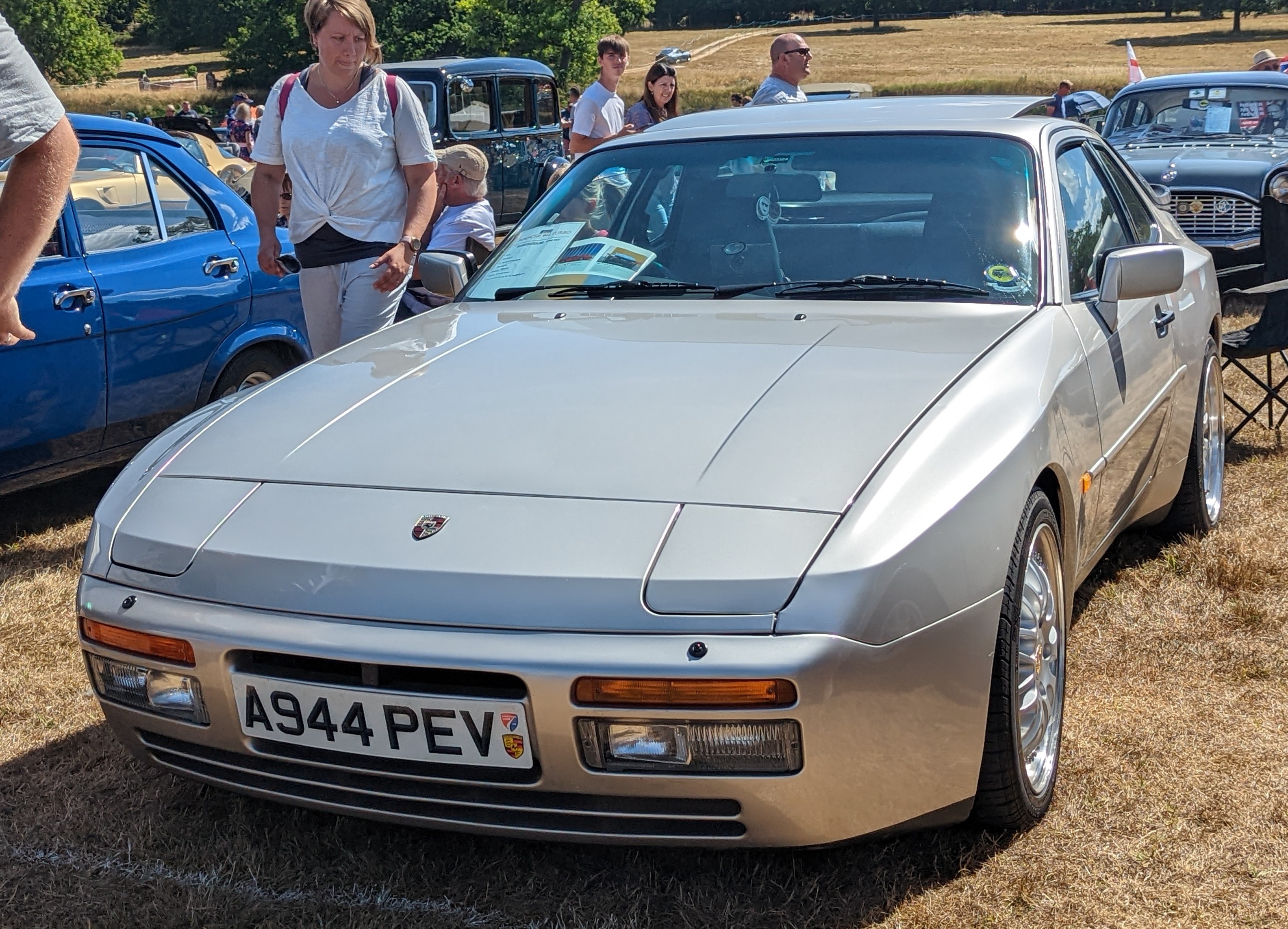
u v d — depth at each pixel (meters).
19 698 3.54
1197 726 3.07
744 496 2.19
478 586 2.12
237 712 2.28
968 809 2.38
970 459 2.35
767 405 2.45
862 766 2.11
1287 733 3.02
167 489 2.55
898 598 2.12
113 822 2.83
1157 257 3.16
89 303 4.71
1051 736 2.73
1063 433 2.71
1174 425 3.89
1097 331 3.12
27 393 4.54
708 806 2.11
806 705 2.02
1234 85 9.35
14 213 2.22
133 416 4.96
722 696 2.02
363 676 2.16
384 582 2.16
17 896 2.55
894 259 3.17
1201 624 3.71
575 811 2.14
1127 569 4.15
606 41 8.26
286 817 2.79
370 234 4.49
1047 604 2.71
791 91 8.20
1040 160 3.32
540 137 13.57
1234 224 8.20
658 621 2.04
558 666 2.04
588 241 3.55
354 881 2.54
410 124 4.48
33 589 4.37
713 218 3.42
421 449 2.46
